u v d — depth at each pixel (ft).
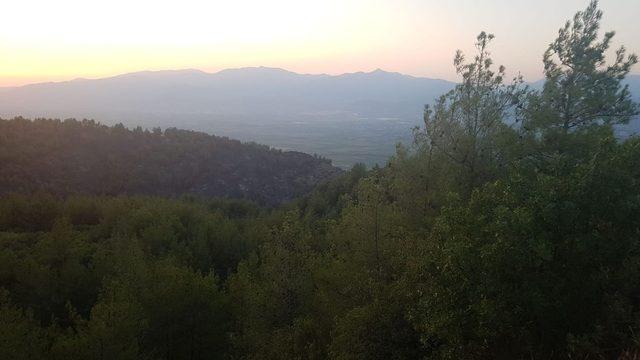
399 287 32.09
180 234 118.11
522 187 26.45
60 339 44.19
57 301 68.54
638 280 22.30
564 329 23.70
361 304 35.91
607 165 23.88
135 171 330.95
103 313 44.65
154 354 50.72
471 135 44.57
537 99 42.75
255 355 40.60
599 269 23.63
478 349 24.64
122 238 100.17
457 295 24.50
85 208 154.71
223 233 112.88
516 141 39.91
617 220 23.54
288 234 46.09
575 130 39.60
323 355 36.99
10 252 79.97
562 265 23.53
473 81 46.88
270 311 43.78
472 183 42.86
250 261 68.64
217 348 53.36
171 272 55.31
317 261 45.39
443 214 26.61
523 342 24.25
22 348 41.50
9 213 144.97
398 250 36.24
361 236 38.55
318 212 157.79
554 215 22.94
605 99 41.73
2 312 47.55
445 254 25.13
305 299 43.73
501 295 23.13
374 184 40.73
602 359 20.76
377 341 31.71
